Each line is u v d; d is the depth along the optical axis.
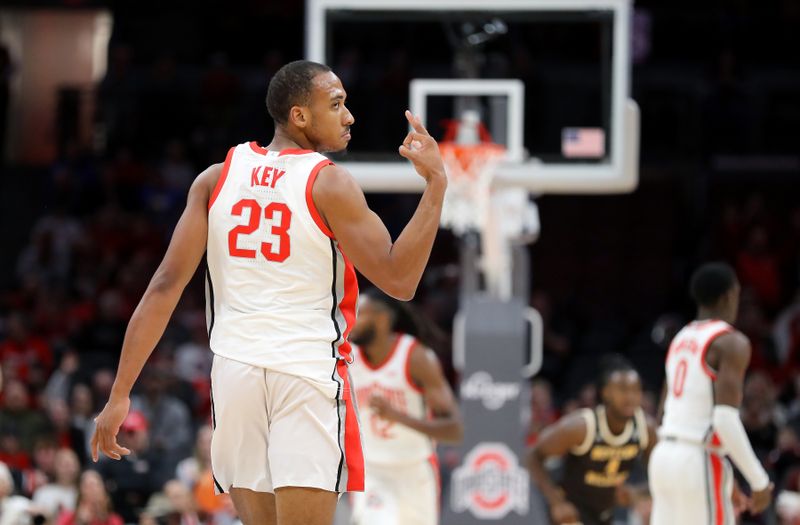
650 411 23.56
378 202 35.06
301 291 7.52
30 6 41.38
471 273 18.56
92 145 38.38
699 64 40.12
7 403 22.86
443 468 22.39
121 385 7.59
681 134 37.75
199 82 40.12
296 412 7.40
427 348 15.07
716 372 12.01
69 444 22.64
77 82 41.50
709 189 36.81
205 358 27.34
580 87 33.66
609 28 18.70
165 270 7.70
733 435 11.68
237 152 7.86
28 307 31.25
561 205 36.44
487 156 17.89
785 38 40.38
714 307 12.38
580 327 31.12
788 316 29.38
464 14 18.84
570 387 28.64
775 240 34.59
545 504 19.55
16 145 41.28
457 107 19.06
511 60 33.53
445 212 17.84
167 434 23.00
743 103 37.50
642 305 34.75
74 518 18.48
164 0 41.66
